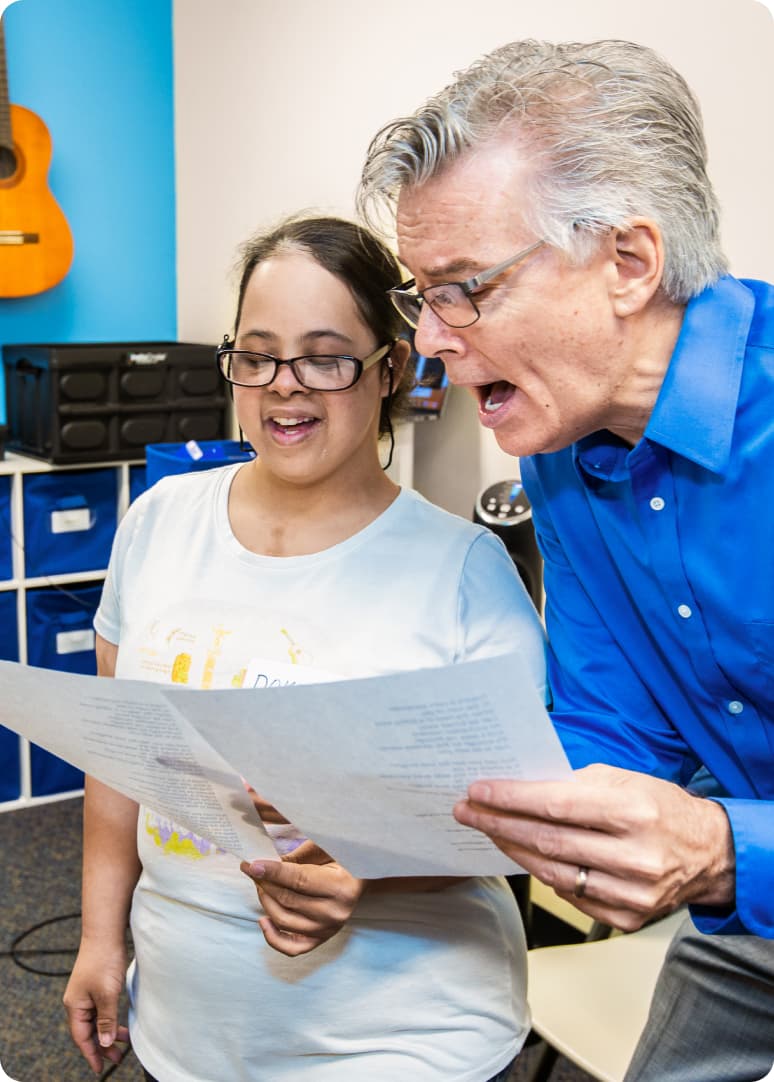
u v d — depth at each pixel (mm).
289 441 1163
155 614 1243
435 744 869
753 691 1207
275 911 1080
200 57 3900
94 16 3869
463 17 2814
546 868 935
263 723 902
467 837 962
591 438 1211
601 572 1299
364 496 1224
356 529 1207
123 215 4043
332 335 1139
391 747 881
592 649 1338
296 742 907
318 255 1149
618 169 996
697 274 1082
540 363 1046
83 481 3562
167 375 3645
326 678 1132
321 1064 1157
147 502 1337
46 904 2844
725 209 2281
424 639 1153
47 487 3490
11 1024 2355
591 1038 1524
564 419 1085
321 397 1149
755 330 1150
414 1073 1130
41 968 2561
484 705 825
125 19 3938
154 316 4184
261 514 1236
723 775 1321
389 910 1145
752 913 1005
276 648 1169
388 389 1247
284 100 3500
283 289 1139
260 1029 1165
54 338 3955
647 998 1622
